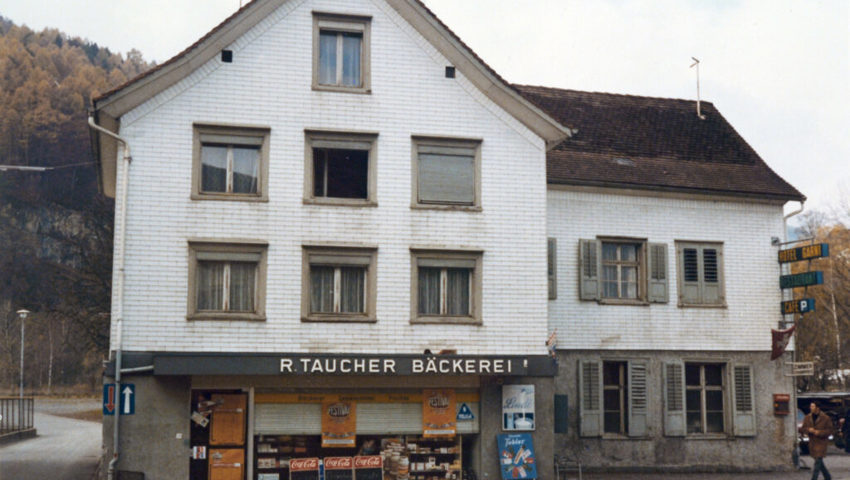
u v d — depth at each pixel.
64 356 74.12
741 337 25.00
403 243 20.44
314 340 19.77
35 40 110.12
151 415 18.97
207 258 19.53
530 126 21.39
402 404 20.45
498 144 21.22
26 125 81.69
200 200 19.61
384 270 20.28
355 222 20.28
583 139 26.31
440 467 20.58
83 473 22.16
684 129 28.22
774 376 25.22
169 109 19.69
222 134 19.89
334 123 20.44
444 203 20.86
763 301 25.38
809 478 23.00
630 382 23.92
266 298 19.64
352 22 20.83
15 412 37.19
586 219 24.16
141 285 19.14
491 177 21.09
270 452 19.73
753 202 25.67
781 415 25.06
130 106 19.50
